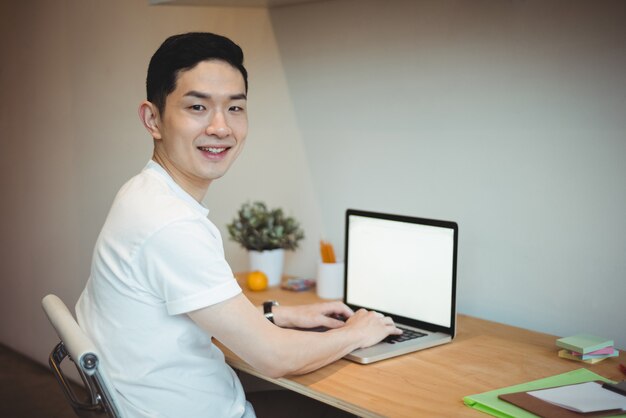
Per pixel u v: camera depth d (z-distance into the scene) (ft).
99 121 11.00
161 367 4.78
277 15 8.63
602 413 4.24
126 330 4.75
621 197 5.79
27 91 12.58
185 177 5.13
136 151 10.38
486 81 6.61
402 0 7.22
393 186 7.58
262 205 8.27
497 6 6.44
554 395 4.56
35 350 12.75
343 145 8.07
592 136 5.91
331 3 7.95
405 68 7.28
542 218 6.34
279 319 6.09
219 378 5.08
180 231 4.54
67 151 11.68
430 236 6.17
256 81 9.02
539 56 6.20
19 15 12.62
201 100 4.85
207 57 4.84
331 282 7.39
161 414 4.81
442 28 6.90
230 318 4.61
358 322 5.73
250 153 9.24
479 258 6.89
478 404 4.56
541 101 6.23
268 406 6.39
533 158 6.34
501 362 5.47
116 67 10.60
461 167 6.92
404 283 6.42
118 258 4.68
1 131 13.41
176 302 4.55
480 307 6.95
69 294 11.86
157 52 4.96
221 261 4.64
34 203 12.60
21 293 13.08
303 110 8.48
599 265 5.99
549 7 6.08
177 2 7.65
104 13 10.73
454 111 6.90
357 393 4.80
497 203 6.66
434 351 5.75
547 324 6.41
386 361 5.49
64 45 11.55
